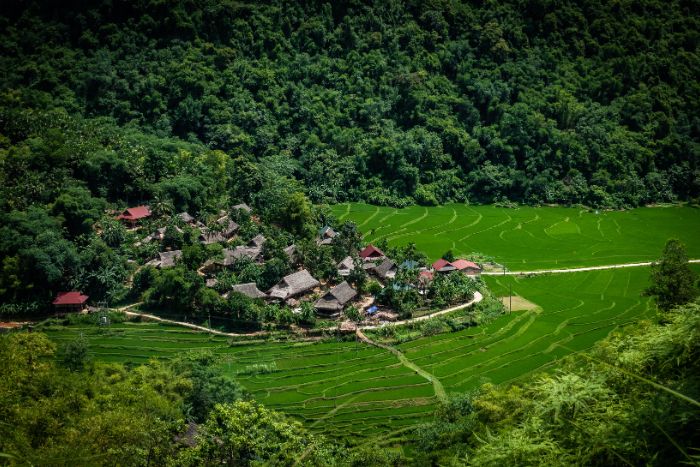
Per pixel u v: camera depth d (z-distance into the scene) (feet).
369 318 421.59
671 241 307.78
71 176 551.59
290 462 180.14
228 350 389.80
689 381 54.95
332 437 295.69
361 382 349.61
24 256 433.07
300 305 422.41
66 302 428.97
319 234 563.07
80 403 188.85
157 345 394.32
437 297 440.45
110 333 409.28
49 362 211.20
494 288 487.61
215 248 488.85
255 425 197.88
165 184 558.56
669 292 295.48
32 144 554.46
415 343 395.34
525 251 579.48
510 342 392.47
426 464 165.78
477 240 609.01
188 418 253.03
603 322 418.10
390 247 554.87
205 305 420.36
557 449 60.75
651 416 53.72
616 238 619.26
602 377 67.77
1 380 179.01
